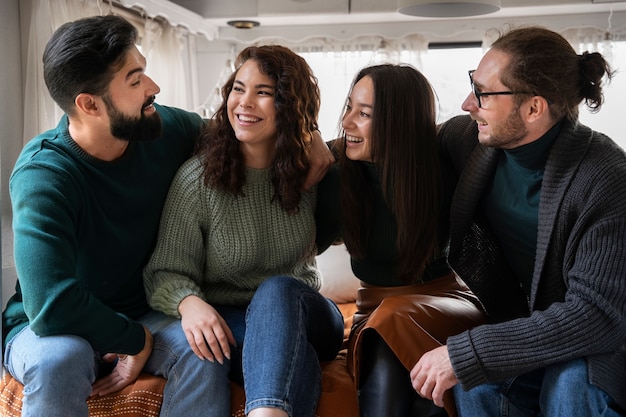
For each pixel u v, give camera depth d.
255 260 1.88
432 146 1.88
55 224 1.62
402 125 1.83
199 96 3.01
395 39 2.86
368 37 2.88
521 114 1.66
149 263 1.86
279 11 2.70
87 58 1.68
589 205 1.60
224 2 2.73
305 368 1.68
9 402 1.70
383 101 1.82
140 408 1.70
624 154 1.67
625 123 2.85
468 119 1.94
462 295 1.97
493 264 1.92
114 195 1.80
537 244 1.70
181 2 2.73
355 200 1.90
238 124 1.80
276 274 1.96
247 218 1.86
